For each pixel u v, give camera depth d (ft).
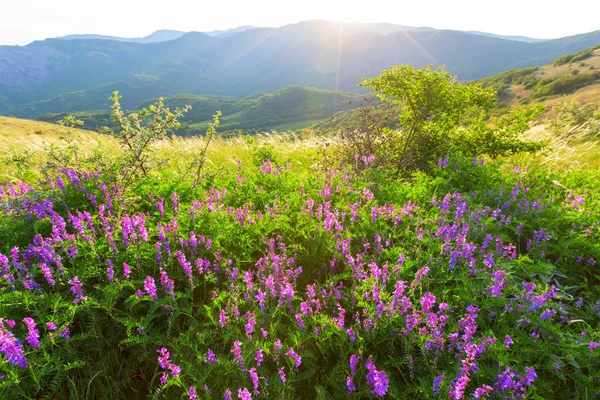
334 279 11.21
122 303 10.18
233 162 27.17
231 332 8.84
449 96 24.54
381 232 13.52
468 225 13.57
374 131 24.09
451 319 9.53
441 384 7.48
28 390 7.72
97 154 17.10
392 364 8.55
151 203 15.58
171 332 9.44
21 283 9.73
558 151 27.99
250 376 7.81
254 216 13.94
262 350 8.33
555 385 8.49
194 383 8.03
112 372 8.75
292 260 11.52
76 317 9.56
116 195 15.19
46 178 15.99
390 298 9.88
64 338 8.42
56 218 11.96
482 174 19.66
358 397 7.91
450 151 23.84
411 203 15.71
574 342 8.89
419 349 9.10
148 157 18.71
